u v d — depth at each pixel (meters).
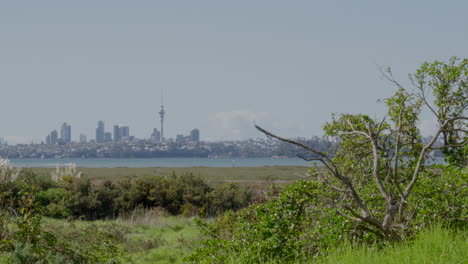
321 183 11.88
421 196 11.27
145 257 20.84
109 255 18.45
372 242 10.95
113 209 39.66
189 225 32.00
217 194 42.06
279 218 11.63
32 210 17.19
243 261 11.39
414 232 10.61
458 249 8.91
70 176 44.06
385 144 14.61
